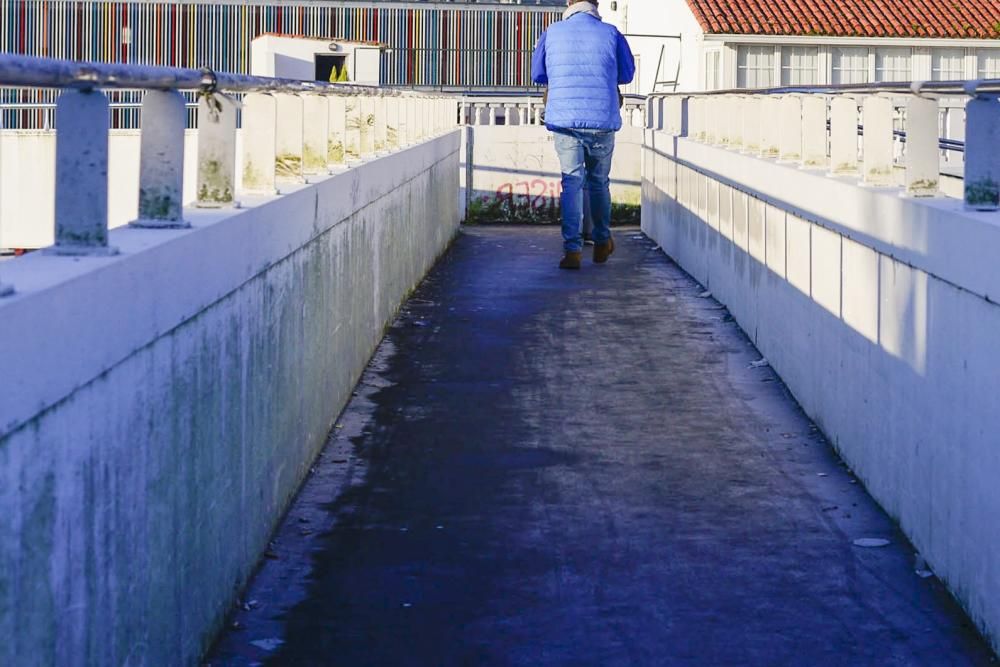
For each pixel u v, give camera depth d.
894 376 7.46
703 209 16.05
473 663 5.70
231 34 53.75
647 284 16.45
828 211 9.14
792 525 7.55
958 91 6.27
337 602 6.37
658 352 12.28
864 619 6.19
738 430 9.64
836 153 9.37
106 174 4.30
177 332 5.03
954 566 6.36
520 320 13.79
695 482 8.38
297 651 5.80
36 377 3.54
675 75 42.44
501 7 56.66
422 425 9.65
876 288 7.90
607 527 7.50
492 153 25.44
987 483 5.84
